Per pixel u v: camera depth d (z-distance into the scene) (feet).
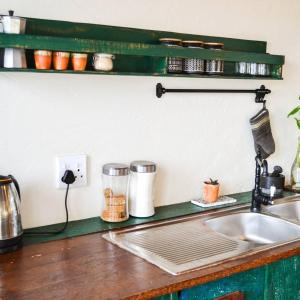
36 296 3.92
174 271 4.47
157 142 6.52
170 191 6.80
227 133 7.32
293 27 7.95
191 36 6.61
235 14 7.12
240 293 4.88
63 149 5.67
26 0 5.16
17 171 5.37
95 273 4.41
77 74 5.52
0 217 4.78
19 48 4.73
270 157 8.07
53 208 5.71
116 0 5.82
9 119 5.23
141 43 5.82
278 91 7.92
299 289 5.51
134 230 5.71
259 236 6.60
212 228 6.24
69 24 5.47
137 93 6.19
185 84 6.67
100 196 6.09
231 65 7.06
